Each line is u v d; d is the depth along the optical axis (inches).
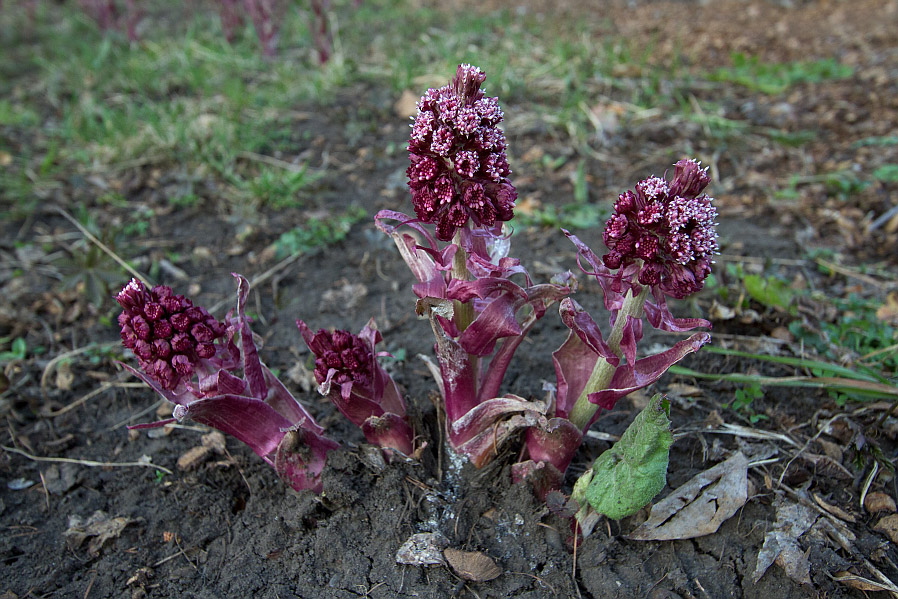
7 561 17.8
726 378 20.7
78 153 34.9
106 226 27.2
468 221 14.6
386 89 40.4
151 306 15.1
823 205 30.2
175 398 15.8
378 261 27.3
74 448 20.6
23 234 30.2
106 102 41.6
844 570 16.7
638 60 43.6
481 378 18.2
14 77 48.3
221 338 16.9
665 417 14.7
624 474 15.5
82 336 24.6
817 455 19.0
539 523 17.1
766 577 16.6
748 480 18.1
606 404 15.6
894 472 18.7
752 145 34.8
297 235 28.5
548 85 40.4
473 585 16.4
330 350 16.0
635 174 32.4
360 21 53.6
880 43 46.3
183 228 29.8
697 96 39.9
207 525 18.4
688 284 13.5
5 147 37.0
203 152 33.0
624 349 14.9
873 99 38.2
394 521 17.0
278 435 16.7
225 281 26.7
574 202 30.3
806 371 21.6
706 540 17.2
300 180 30.6
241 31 51.4
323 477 17.0
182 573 17.3
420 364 22.4
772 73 42.3
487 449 17.2
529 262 26.7
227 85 39.9
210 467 19.5
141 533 18.3
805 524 17.4
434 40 47.5
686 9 56.0
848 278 26.3
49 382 22.7
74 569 17.7
